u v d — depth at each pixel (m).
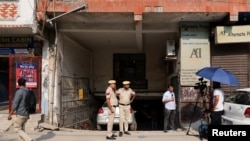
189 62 12.89
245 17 12.23
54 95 13.14
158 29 13.57
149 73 20.00
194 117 12.77
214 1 11.80
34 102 9.00
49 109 12.96
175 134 11.19
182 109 12.85
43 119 12.77
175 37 14.80
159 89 19.86
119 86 20.00
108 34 14.86
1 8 12.00
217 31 12.34
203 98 11.86
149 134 11.20
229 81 9.31
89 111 18.84
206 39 12.97
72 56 15.83
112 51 20.00
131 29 13.56
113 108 10.44
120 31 13.80
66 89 14.65
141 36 14.87
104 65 20.05
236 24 12.66
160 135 10.94
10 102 12.58
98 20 13.05
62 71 14.15
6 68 14.47
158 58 19.98
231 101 9.39
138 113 20.09
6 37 13.29
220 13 11.90
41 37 12.69
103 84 19.98
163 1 11.76
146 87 19.97
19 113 8.53
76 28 13.45
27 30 12.50
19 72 12.83
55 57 13.26
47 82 13.05
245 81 12.74
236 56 12.85
